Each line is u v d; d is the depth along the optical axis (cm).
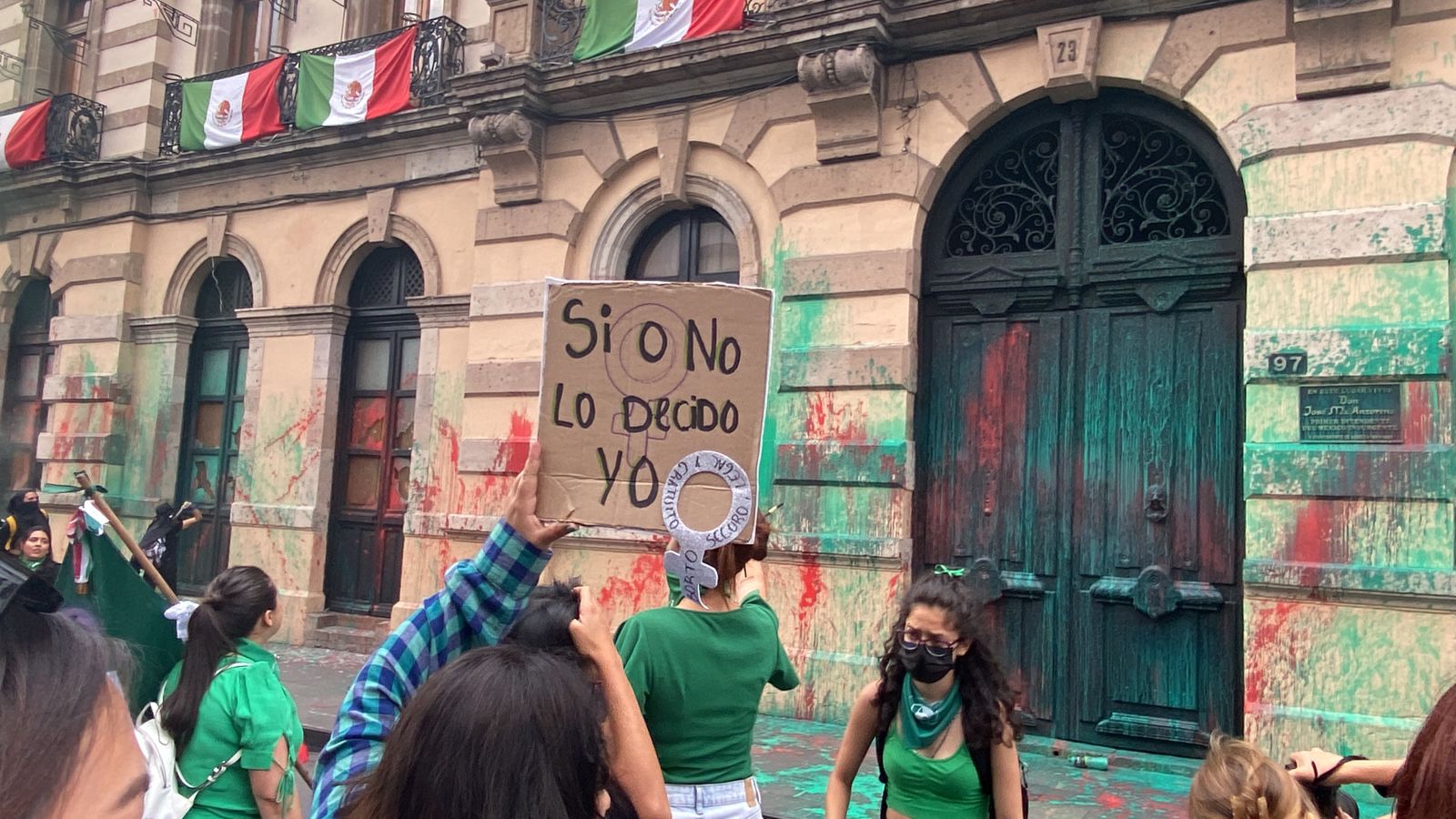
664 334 234
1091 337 689
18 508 720
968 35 716
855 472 725
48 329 1280
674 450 228
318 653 973
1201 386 652
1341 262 592
